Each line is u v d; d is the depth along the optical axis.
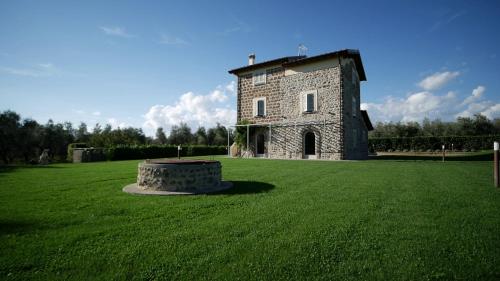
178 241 3.55
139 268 2.85
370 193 6.48
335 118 19.06
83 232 3.90
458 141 32.28
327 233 3.80
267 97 22.50
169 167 7.02
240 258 3.06
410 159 19.41
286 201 5.75
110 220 4.48
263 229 3.99
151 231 3.94
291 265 2.90
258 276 2.68
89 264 2.94
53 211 5.04
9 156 29.88
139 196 6.38
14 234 3.82
